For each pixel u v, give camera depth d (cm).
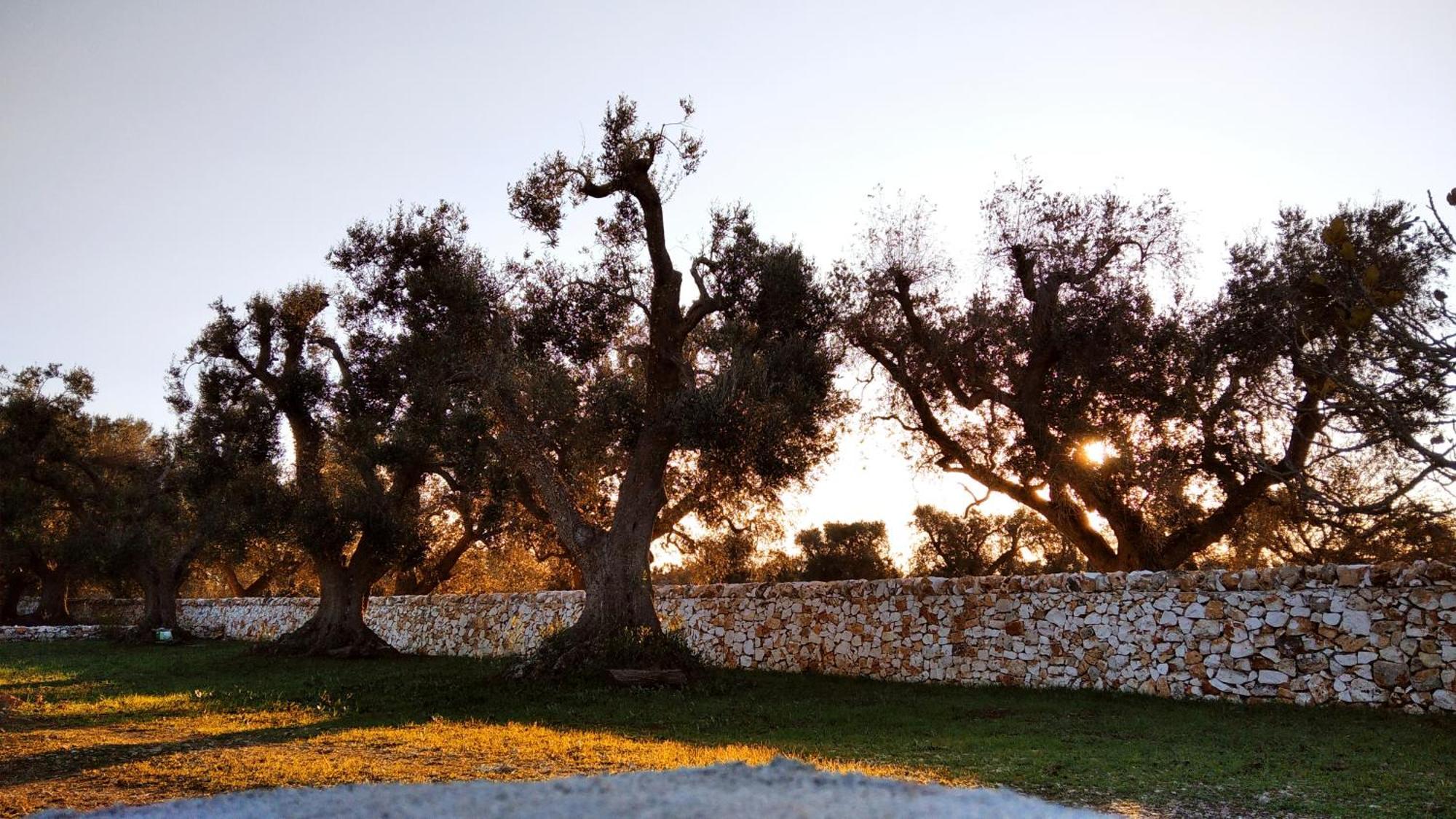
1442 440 699
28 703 1346
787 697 1455
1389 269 1564
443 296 1734
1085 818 570
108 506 3597
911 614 1705
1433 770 801
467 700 1401
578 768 794
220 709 1327
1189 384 1792
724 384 1556
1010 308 2050
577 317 1831
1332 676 1183
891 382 2219
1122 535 1920
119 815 589
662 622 2036
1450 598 1103
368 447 2208
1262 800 705
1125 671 1391
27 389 3600
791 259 1689
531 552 2920
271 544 2452
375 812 572
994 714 1230
